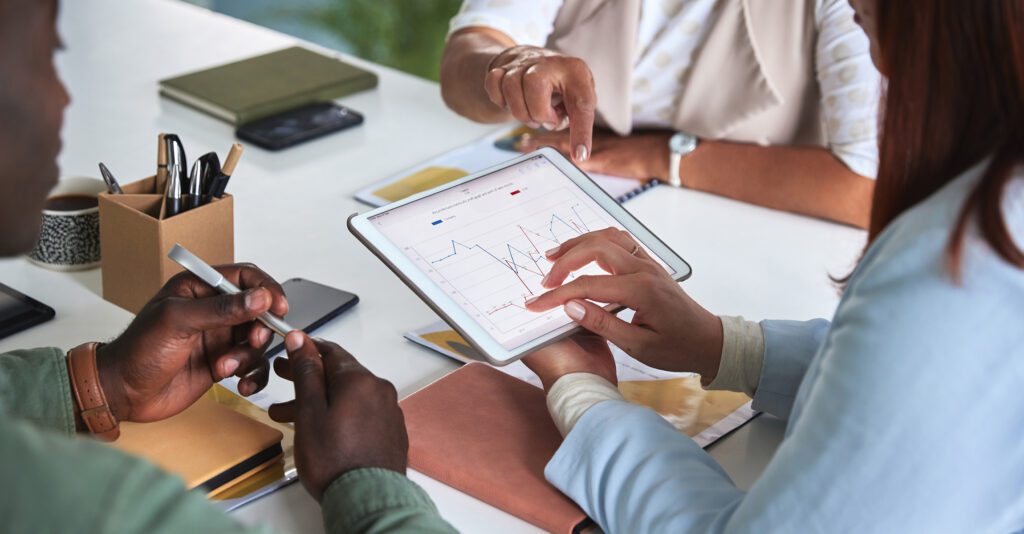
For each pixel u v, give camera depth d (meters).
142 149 1.75
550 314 1.08
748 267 1.49
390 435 0.92
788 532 0.77
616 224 1.20
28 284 1.36
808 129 1.84
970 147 0.77
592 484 0.94
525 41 1.85
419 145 1.83
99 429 1.00
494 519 0.98
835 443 0.75
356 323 1.30
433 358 1.24
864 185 1.62
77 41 2.19
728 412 1.15
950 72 0.76
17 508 0.51
